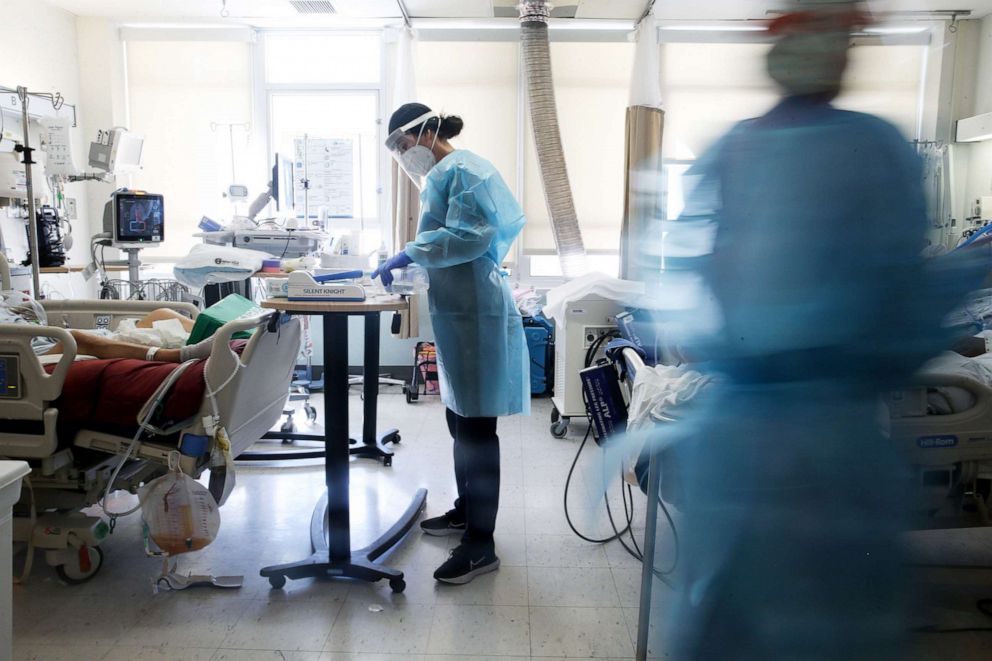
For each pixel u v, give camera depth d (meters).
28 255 3.74
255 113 5.05
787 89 0.96
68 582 1.94
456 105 4.99
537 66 4.25
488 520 2.02
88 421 1.85
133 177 5.07
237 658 1.61
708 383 1.08
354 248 3.77
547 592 1.93
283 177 3.90
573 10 4.52
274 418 2.35
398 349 4.93
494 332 1.95
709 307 1.05
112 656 1.61
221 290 3.85
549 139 4.34
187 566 2.05
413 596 1.90
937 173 0.98
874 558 0.96
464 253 1.84
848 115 0.93
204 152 5.08
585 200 5.02
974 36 4.63
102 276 4.23
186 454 1.82
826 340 0.94
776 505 0.98
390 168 4.84
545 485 2.80
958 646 1.59
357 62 5.07
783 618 0.99
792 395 0.97
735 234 0.98
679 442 1.12
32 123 4.23
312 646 1.66
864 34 0.93
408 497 2.65
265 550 2.17
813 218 0.92
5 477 0.92
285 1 4.46
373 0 4.41
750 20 0.98
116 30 4.93
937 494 1.39
